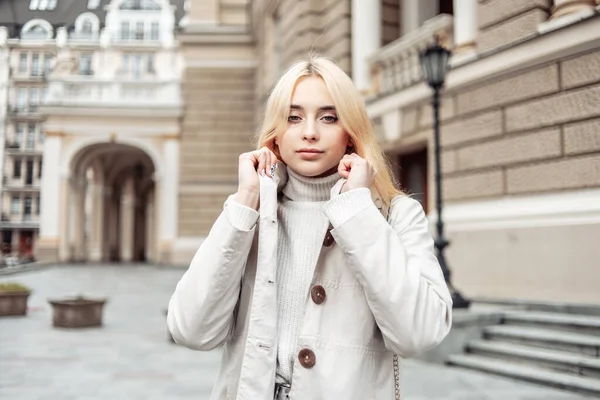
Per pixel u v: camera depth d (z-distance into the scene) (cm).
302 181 156
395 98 997
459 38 849
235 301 146
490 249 771
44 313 1060
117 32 2350
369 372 140
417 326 130
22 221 2272
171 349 715
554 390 495
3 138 1625
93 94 2472
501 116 775
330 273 143
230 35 2419
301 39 1316
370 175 143
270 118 155
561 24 675
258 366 137
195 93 2444
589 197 654
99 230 3200
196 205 2423
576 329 579
